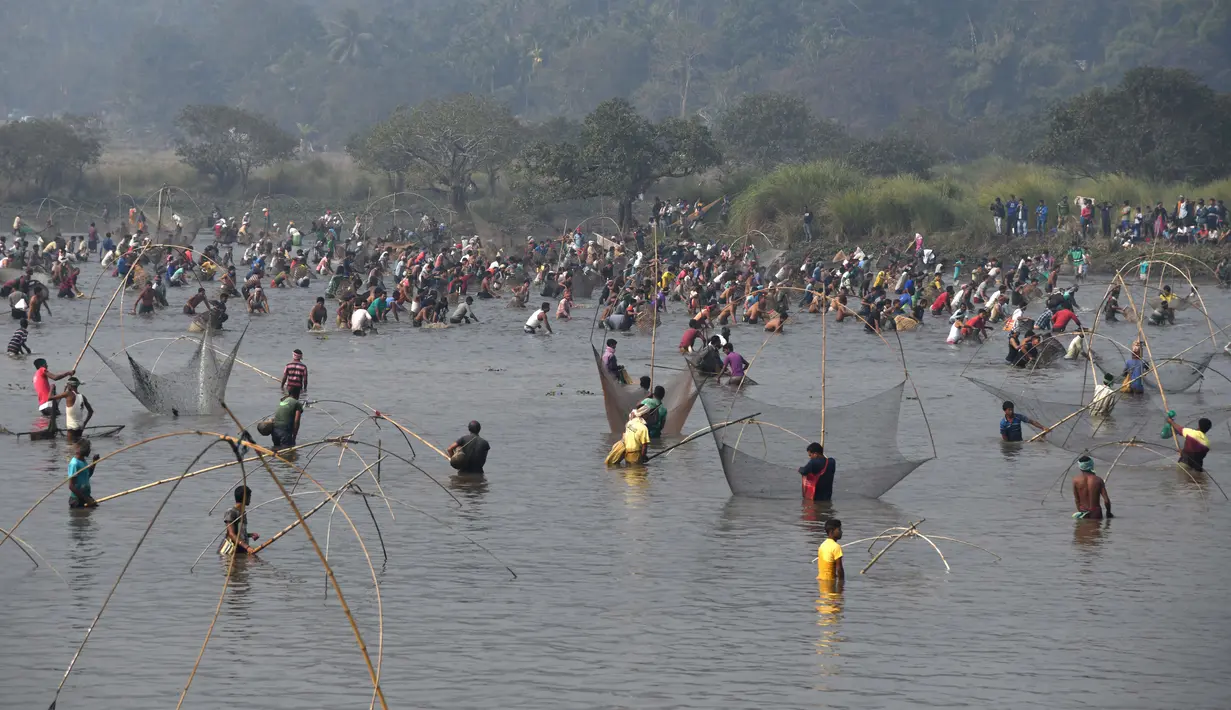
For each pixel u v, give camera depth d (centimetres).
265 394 7656
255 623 3638
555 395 7775
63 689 3152
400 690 3159
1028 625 3672
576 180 19662
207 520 4762
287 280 15050
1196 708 3086
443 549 4416
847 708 3070
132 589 3931
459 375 8575
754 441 5859
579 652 3431
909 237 17225
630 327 11312
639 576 4119
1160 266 15712
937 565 4275
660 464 5881
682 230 18550
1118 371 8781
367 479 5472
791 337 10950
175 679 3219
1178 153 19738
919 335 11106
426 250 17188
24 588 3928
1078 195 18162
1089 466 4884
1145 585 4059
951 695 3153
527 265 16100
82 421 6112
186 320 11362
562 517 4872
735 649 3462
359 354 9556
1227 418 6681
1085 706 3092
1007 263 16300
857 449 5616
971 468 5834
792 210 18300
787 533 4666
